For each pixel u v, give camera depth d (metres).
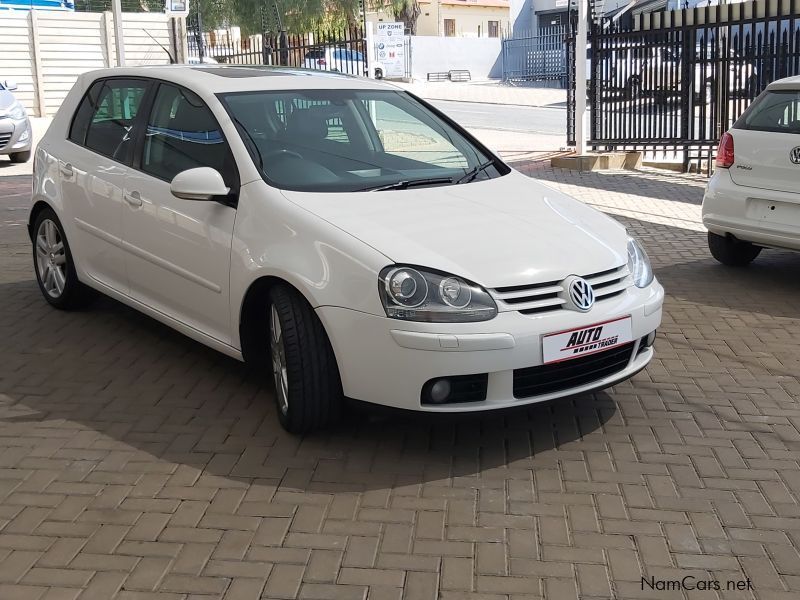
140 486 4.01
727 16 12.60
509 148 17.02
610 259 4.41
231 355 4.80
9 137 14.81
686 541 3.59
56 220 6.28
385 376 4.02
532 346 4.03
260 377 5.29
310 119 5.18
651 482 4.07
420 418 4.04
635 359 4.56
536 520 3.75
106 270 5.78
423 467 4.20
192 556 3.47
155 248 5.21
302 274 4.19
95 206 5.76
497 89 35.50
